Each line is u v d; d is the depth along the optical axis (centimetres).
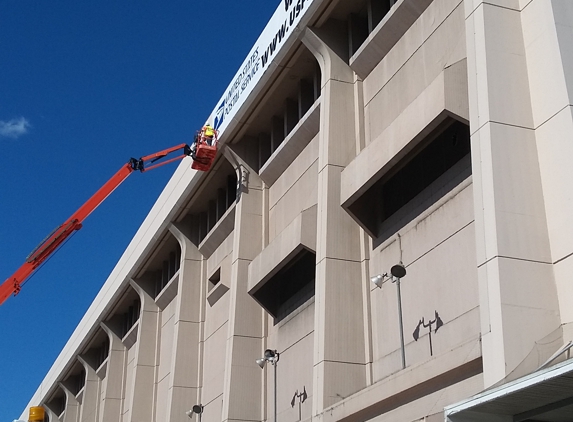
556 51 1873
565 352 1379
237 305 3531
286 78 3431
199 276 4509
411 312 2445
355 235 2784
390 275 2594
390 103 2791
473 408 1288
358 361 2600
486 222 1802
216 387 4000
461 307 2205
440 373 1852
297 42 3173
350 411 2241
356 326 2650
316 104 3188
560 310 1728
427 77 2575
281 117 3725
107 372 5909
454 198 2339
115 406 5791
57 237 3869
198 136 3962
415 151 2491
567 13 1930
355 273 2730
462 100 2252
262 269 3378
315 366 2595
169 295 4966
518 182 1828
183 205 4466
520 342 1670
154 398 4997
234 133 3812
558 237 1767
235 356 3444
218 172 4119
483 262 1786
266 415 3381
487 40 1967
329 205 2789
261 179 3822
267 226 3731
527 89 1945
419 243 2478
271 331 3506
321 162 2906
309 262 3212
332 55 3053
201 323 4400
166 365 4884
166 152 4269
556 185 1800
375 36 2856
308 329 3100
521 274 1738
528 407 1288
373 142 2641
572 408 1255
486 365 1689
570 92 1816
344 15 3105
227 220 4028
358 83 3027
